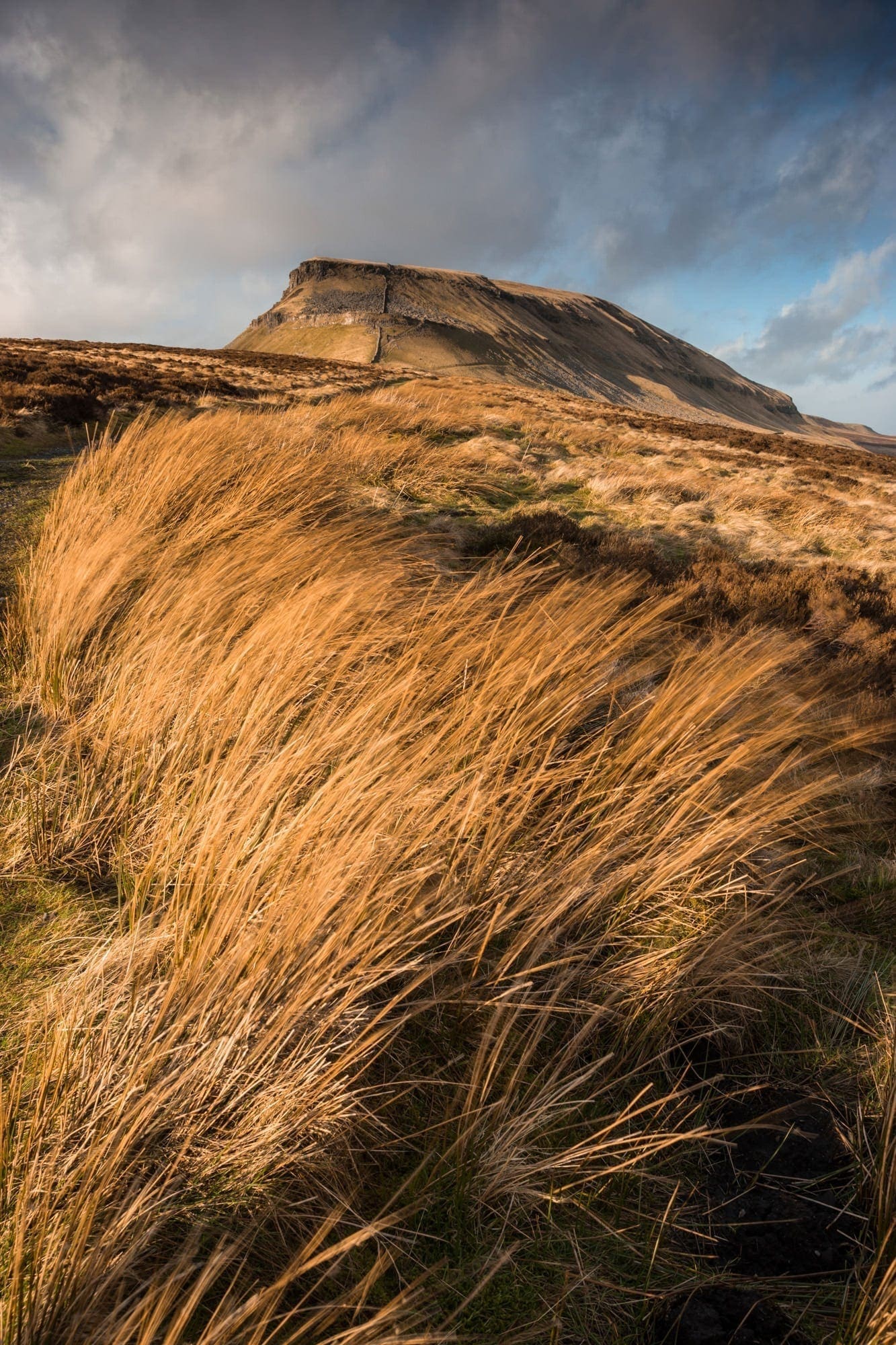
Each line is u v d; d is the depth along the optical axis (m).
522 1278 1.62
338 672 3.24
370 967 1.98
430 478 10.12
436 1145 1.79
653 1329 1.60
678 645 4.76
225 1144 1.64
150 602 4.02
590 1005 2.19
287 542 4.82
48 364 17.55
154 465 6.49
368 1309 1.43
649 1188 1.87
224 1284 1.51
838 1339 1.56
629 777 2.90
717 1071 2.23
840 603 6.96
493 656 3.48
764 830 2.99
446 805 2.43
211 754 2.94
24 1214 1.32
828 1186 1.91
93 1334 1.26
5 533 6.20
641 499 11.43
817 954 2.66
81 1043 1.78
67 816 2.73
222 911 1.96
